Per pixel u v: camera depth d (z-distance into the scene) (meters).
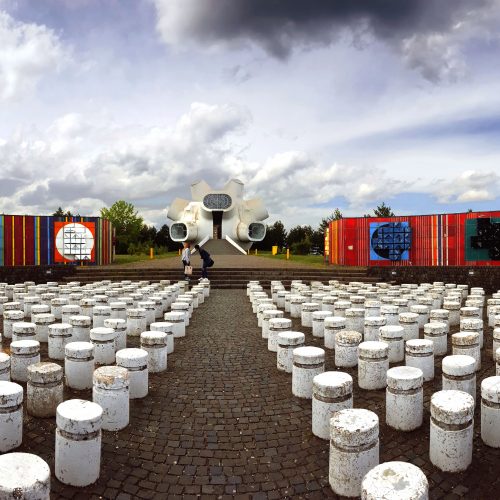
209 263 19.92
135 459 4.62
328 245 32.88
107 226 29.56
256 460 4.63
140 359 6.17
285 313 13.30
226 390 6.56
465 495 4.00
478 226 27.28
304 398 6.20
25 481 3.10
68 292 14.22
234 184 58.47
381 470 3.33
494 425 4.75
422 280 20.91
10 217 26.30
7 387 4.80
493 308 10.62
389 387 5.27
